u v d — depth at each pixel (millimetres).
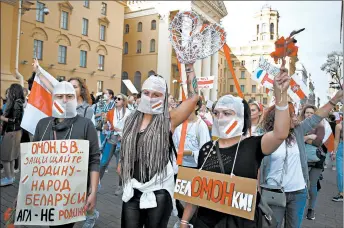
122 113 6328
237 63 43875
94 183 2830
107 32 37469
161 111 2781
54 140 2775
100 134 7340
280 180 3324
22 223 2721
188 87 2863
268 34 42406
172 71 44656
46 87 3701
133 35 46938
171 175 2760
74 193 2721
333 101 3393
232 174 2344
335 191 8047
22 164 2797
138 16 46438
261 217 2438
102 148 6355
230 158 2404
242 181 2289
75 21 33344
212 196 2389
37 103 3656
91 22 35375
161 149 2686
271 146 2287
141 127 2799
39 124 2949
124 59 47750
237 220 2324
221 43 2693
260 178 3352
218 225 2377
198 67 38750
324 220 5598
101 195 6184
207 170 2469
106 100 7816
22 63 27734
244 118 2484
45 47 30141
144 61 45531
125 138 2771
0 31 16297
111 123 6285
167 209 2689
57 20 31297
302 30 2057
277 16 42750
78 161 2756
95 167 2885
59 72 31766
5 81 16312
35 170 2758
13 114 6203
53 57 31000
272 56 2162
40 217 2695
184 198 2514
